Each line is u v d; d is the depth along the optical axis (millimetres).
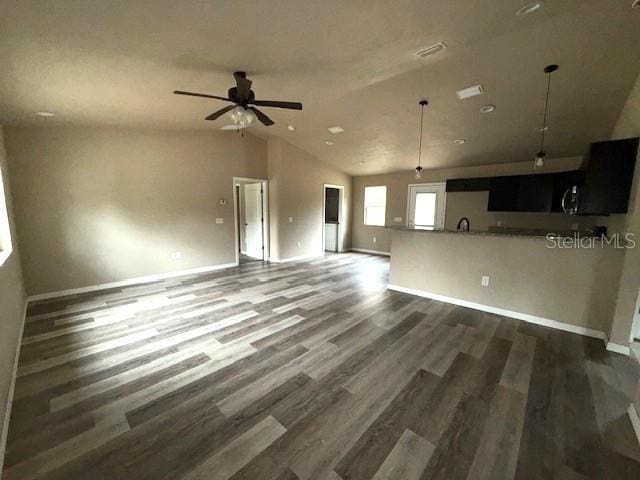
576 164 4816
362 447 1520
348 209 8078
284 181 6293
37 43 1935
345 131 5066
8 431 1597
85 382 2045
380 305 3689
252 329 2941
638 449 1526
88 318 3180
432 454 1480
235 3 1707
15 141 3518
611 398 1935
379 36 2145
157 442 1536
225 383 2053
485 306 3514
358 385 2049
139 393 1934
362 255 7418
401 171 7055
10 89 2479
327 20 1931
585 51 2502
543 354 2504
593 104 3270
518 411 1806
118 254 4426
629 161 2508
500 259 3371
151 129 4605
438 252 3875
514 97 3359
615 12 2084
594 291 2834
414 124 4410
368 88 3504
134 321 3107
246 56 2396
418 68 2979
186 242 5172
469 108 3734
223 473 1357
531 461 1446
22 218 3609
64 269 3961
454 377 2156
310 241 7105
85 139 4027
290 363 2322
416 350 2555
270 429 1636
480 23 2029
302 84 3088
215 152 5453
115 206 4344
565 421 1724
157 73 2600
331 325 3061
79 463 1408
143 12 1736
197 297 3934
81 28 1839
